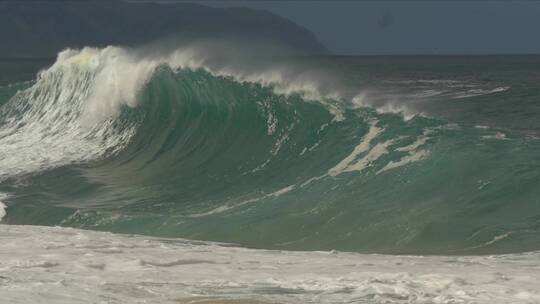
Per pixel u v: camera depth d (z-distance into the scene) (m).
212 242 49.69
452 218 52.25
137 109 90.19
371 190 59.72
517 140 67.06
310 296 29.38
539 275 34.25
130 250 41.09
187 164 77.94
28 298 26.98
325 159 69.62
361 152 68.38
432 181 59.31
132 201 63.84
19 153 86.56
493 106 137.50
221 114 83.12
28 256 37.62
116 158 83.38
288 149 74.75
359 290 30.28
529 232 48.72
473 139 67.56
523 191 55.88
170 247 43.62
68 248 40.78
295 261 39.66
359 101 80.56
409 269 37.06
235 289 30.45
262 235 51.84
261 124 80.44
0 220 59.81
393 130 71.69
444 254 45.66
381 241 49.69
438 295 29.56
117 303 27.02
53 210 59.69
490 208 53.81
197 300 28.17
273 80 84.94
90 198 65.69
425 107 129.12
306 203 58.34
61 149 87.88
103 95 94.06
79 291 28.48
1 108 106.44
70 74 101.31
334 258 41.34
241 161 76.00
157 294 28.94
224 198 63.19
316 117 78.19
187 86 88.38
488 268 37.56
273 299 28.75
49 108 100.75
